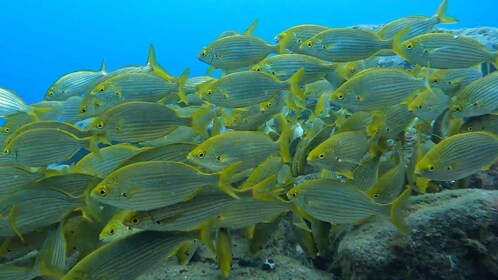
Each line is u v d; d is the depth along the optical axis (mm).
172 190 466
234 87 729
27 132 628
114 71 979
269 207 524
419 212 575
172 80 802
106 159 660
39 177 609
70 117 975
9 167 594
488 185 694
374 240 572
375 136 644
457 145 531
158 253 467
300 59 832
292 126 875
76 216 562
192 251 563
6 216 535
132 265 455
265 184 505
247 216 520
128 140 660
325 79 925
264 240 621
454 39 739
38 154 632
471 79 790
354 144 597
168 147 596
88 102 784
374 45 771
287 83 753
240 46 866
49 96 1014
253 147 585
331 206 524
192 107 828
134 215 450
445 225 549
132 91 771
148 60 927
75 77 1017
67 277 427
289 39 891
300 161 771
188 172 471
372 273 552
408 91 675
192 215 472
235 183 639
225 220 514
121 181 455
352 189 521
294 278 614
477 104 665
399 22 915
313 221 637
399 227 512
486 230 540
